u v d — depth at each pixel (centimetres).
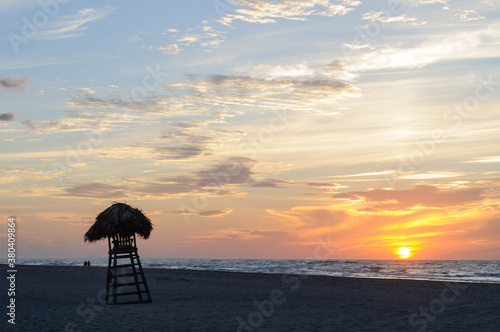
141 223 1786
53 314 1454
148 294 1823
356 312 1555
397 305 1752
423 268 7025
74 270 4694
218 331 1170
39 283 2852
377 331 1176
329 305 1766
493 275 4878
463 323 1296
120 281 3130
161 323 1288
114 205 1789
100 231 1767
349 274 5162
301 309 1639
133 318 1380
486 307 1647
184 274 4147
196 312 1534
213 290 2477
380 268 7012
